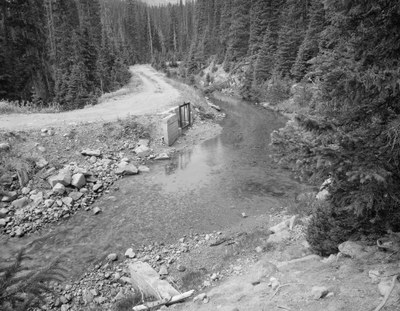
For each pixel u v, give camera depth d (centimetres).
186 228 1436
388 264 624
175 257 1212
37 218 1514
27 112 2648
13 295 401
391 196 555
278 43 5009
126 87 5003
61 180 1752
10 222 1467
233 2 7112
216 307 707
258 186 1856
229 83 6225
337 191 661
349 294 578
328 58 620
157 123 2708
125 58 9419
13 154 1856
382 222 668
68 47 4472
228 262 1077
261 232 1265
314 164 602
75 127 2336
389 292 533
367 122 611
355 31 632
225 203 1661
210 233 1377
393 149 547
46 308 977
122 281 1096
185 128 3108
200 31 9481
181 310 765
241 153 2488
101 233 1417
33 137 2091
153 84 5219
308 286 660
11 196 1609
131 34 11419
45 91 3788
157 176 2059
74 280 1111
